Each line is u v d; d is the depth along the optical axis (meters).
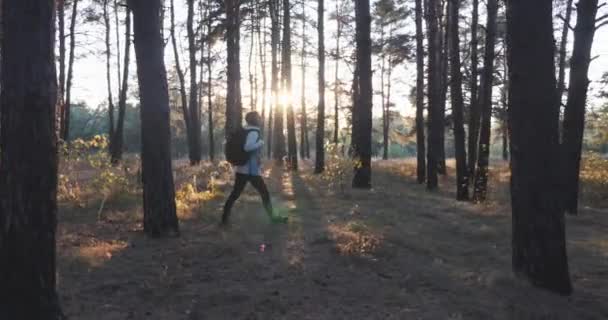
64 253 6.07
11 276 3.65
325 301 4.95
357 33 15.42
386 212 10.01
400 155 72.25
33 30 3.64
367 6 15.20
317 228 7.89
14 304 3.65
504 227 8.87
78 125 61.16
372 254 6.44
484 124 14.26
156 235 7.19
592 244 8.00
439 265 6.25
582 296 5.50
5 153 3.65
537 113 5.55
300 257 6.24
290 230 7.73
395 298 5.08
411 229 8.41
